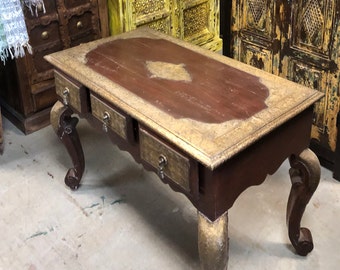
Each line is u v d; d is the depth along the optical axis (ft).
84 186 6.88
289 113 4.42
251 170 4.35
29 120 8.23
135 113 4.51
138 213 6.33
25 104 8.09
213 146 3.98
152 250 5.73
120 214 6.32
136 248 5.76
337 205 6.29
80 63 5.59
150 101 4.70
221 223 4.22
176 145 4.07
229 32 7.53
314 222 6.02
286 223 5.61
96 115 5.25
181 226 6.08
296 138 4.75
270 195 6.50
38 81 8.11
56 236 6.00
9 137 8.18
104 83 5.10
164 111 4.51
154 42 6.13
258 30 7.10
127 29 8.93
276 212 6.21
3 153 7.73
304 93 4.75
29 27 7.66
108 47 6.01
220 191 4.09
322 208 6.24
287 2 6.53
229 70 5.29
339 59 6.24
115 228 6.09
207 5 10.69
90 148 7.74
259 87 4.90
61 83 5.69
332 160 6.86
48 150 7.80
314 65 6.59
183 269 5.43
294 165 5.02
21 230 6.12
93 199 6.62
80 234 6.02
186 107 4.57
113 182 6.95
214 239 4.16
